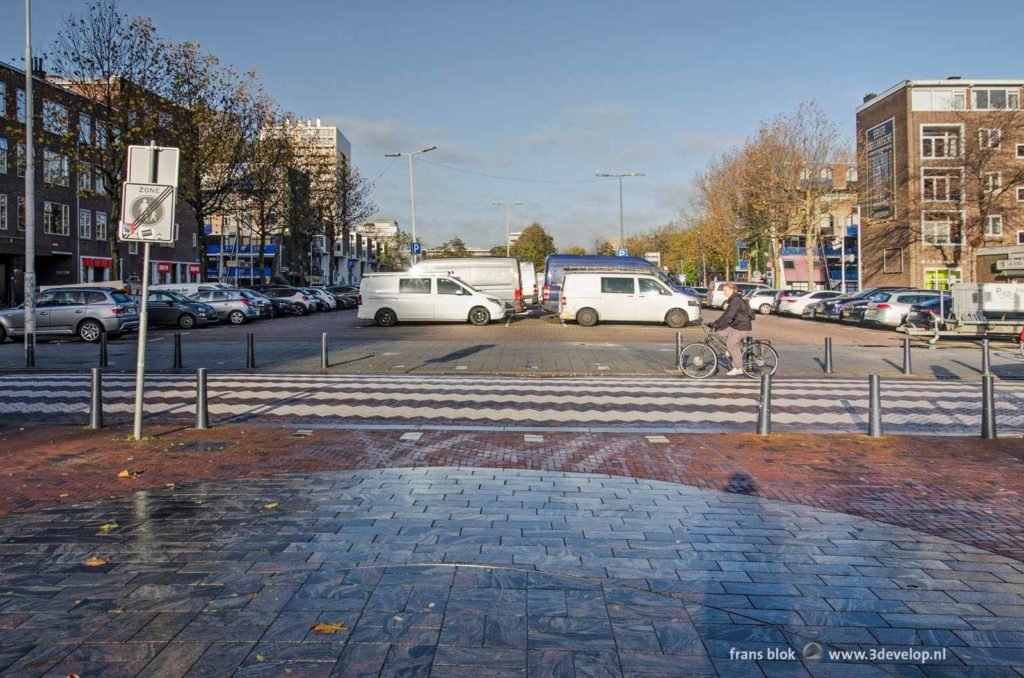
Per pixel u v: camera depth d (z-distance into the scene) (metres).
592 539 5.02
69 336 24.08
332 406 11.08
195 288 31.62
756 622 3.77
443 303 27.92
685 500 6.06
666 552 4.78
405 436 8.76
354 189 56.88
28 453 7.71
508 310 31.19
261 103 36.34
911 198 45.59
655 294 27.09
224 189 35.59
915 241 45.97
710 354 14.47
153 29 29.58
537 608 3.88
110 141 29.47
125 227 7.96
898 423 9.97
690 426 9.71
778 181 44.62
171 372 15.28
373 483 6.53
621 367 15.91
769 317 38.50
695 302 27.00
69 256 43.06
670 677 3.21
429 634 3.56
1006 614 3.90
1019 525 5.46
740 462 7.49
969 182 40.16
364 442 8.41
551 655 3.37
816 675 3.25
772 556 4.74
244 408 10.88
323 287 48.72
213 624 3.66
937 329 22.95
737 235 52.19
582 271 28.31
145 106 29.91
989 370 15.62
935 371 16.11
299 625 3.65
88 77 29.09
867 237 54.00
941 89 47.06
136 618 3.73
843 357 18.72
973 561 4.69
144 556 4.63
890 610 3.94
